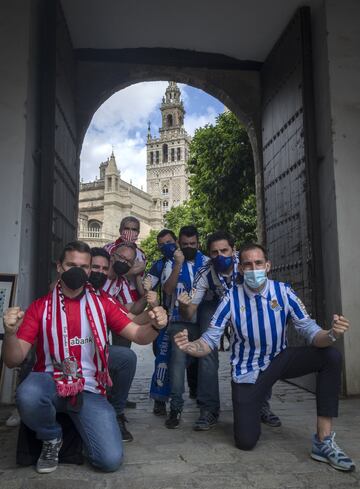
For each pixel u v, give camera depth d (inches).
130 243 171.8
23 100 192.1
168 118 4215.1
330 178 214.7
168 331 164.9
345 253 206.4
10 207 185.8
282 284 131.3
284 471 109.4
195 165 638.5
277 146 266.1
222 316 128.6
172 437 139.0
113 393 134.6
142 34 273.0
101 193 2972.4
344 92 216.5
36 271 207.6
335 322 114.3
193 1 242.4
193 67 297.9
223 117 565.3
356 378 200.4
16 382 178.5
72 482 102.0
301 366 123.4
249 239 570.3
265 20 255.0
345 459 109.7
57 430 109.0
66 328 111.0
